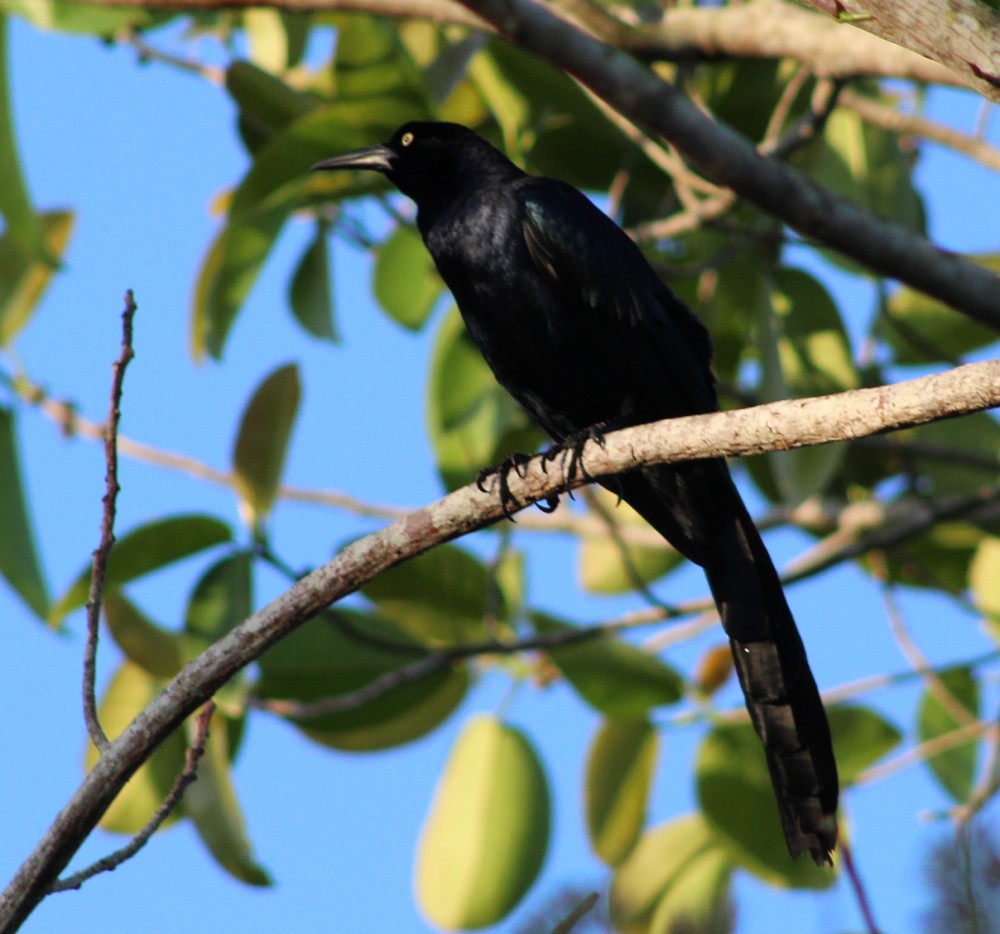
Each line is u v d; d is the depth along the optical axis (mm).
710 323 12312
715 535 8578
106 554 7020
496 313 9531
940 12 5387
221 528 9695
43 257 10570
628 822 11281
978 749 11297
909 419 5812
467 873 10500
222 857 9734
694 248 11945
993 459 12859
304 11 10469
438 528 7328
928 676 11414
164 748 10055
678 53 10328
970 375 5637
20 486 10273
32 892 6602
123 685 10398
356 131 10352
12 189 10406
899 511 12922
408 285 12062
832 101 10211
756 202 9914
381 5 10234
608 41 10375
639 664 11180
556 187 9594
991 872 4629
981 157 11539
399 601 11195
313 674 10859
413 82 10266
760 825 10727
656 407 9375
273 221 10586
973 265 10109
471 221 9555
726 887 10789
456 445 11609
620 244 9422
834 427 6070
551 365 9508
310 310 12188
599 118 11352
